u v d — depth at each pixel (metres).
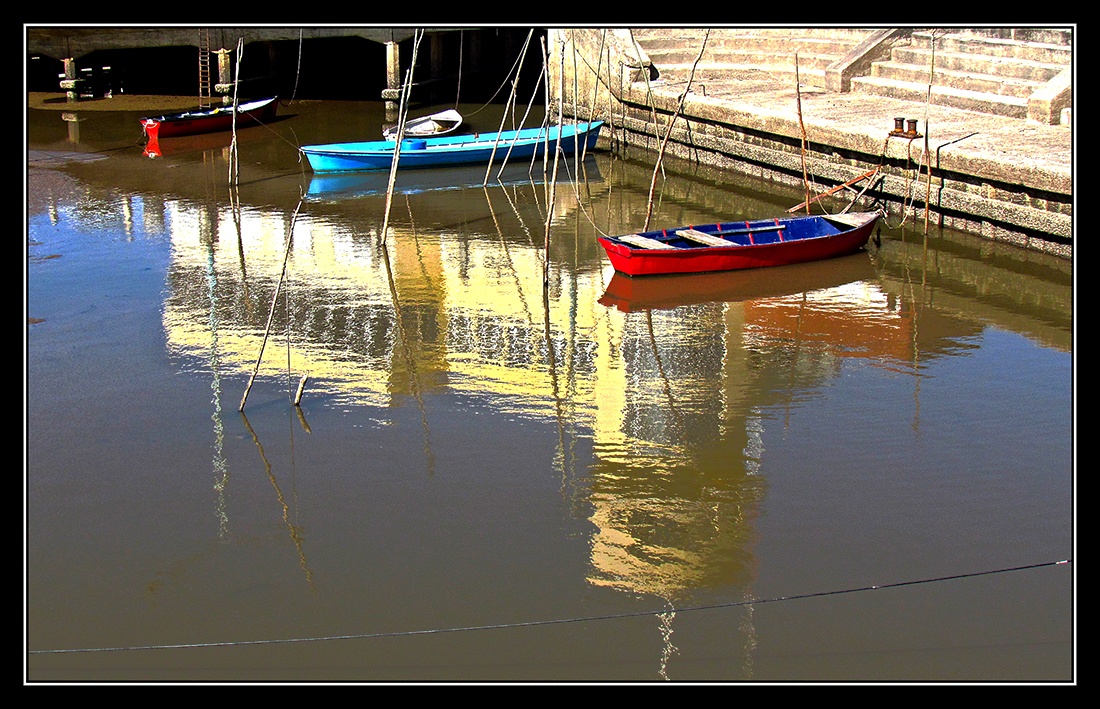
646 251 17.06
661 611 9.07
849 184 20.30
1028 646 8.56
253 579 9.60
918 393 13.10
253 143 27.94
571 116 29.73
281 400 13.06
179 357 14.27
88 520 10.51
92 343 14.69
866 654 8.51
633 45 27.69
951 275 17.27
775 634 8.77
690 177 24.81
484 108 32.12
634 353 14.45
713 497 10.84
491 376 13.76
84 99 32.75
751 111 23.28
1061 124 19.83
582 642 8.72
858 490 10.93
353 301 16.48
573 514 10.56
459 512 10.62
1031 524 10.27
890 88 23.67
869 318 15.58
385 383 13.54
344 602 9.27
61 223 20.58
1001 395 13.01
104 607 9.23
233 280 17.38
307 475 11.33
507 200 22.89
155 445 11.93
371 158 24.86
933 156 18.89
